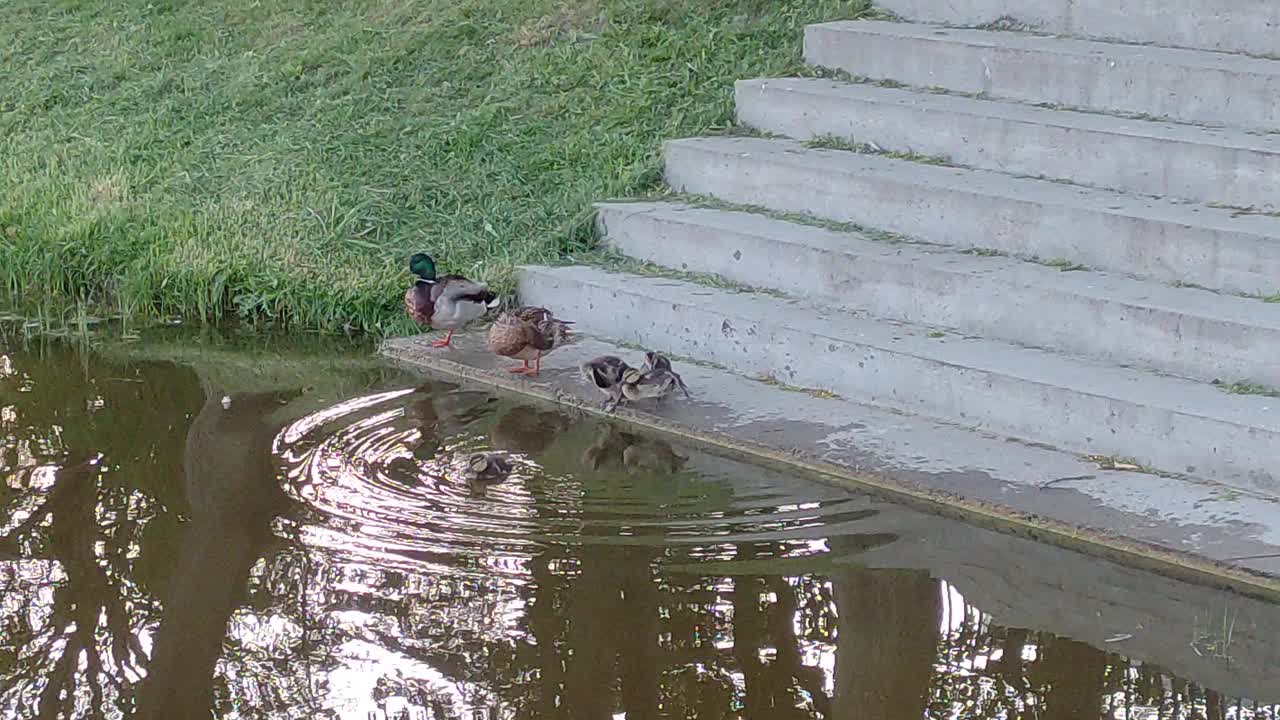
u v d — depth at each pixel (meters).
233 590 5.98
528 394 8.46
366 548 6.34
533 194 10.68
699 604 5.84
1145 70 9.05
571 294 9.34
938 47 10.02
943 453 7.20
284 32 13.80
